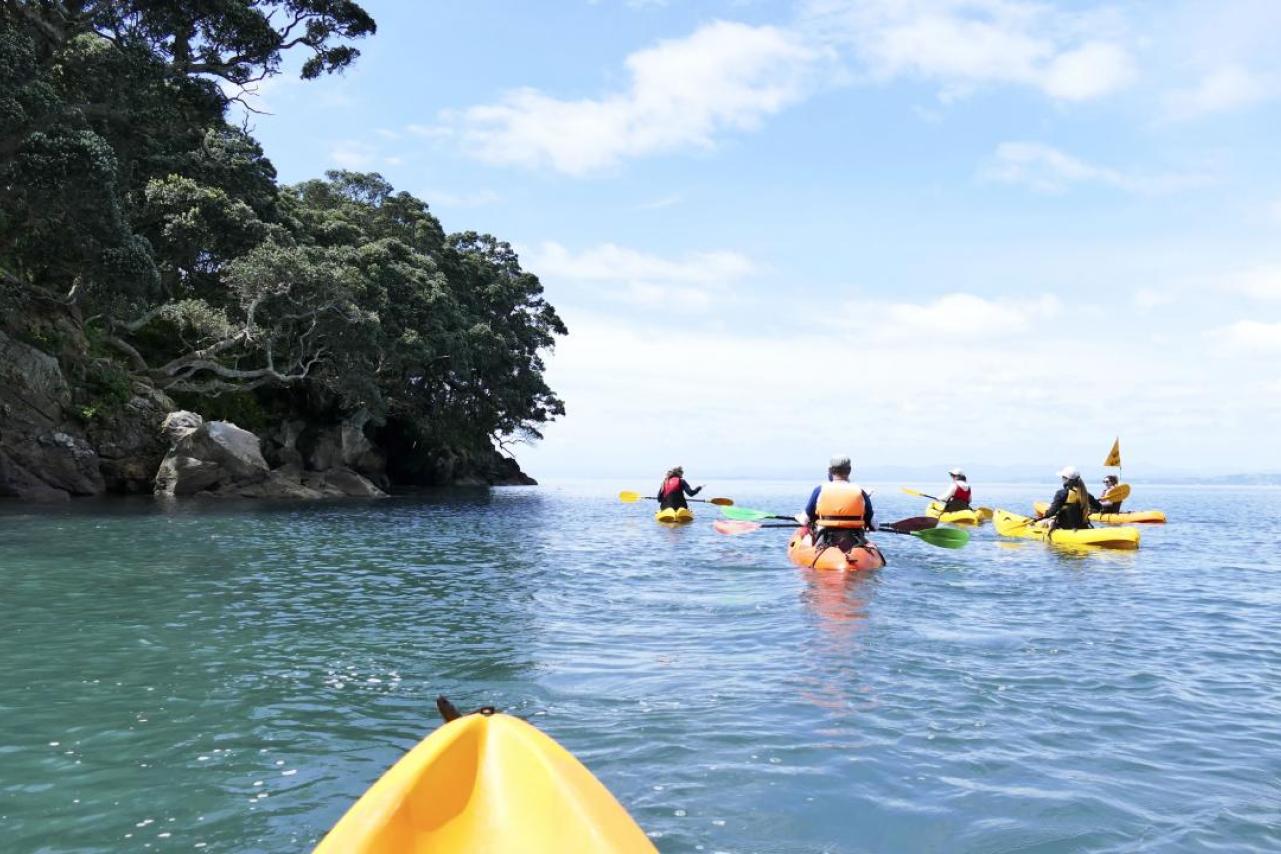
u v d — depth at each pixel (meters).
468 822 2.50
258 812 3.19
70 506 21.03
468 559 12.11
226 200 27.39
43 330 25.17
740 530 14.72
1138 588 9.24
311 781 3.52
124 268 20.36
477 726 3.04
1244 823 3.09
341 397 37.88
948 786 3.43
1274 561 12.30
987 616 7.35
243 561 11.35
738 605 7.91
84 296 24.34
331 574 10.28
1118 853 2.85
